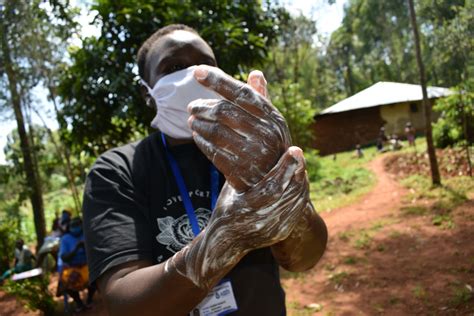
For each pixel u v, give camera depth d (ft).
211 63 4.60
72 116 17.16
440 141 42.86
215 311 3.88
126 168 4.09
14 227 36.99
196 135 2.76
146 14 15.51
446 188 28.63
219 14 17.38
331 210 31.81
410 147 53.93
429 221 22.70
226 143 2.69
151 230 3.90
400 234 21.58
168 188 4.12
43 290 20.27
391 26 36.45
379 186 38.01
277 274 4.35
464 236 19.17
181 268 2.82
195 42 4.52
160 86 4.35
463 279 14.98
